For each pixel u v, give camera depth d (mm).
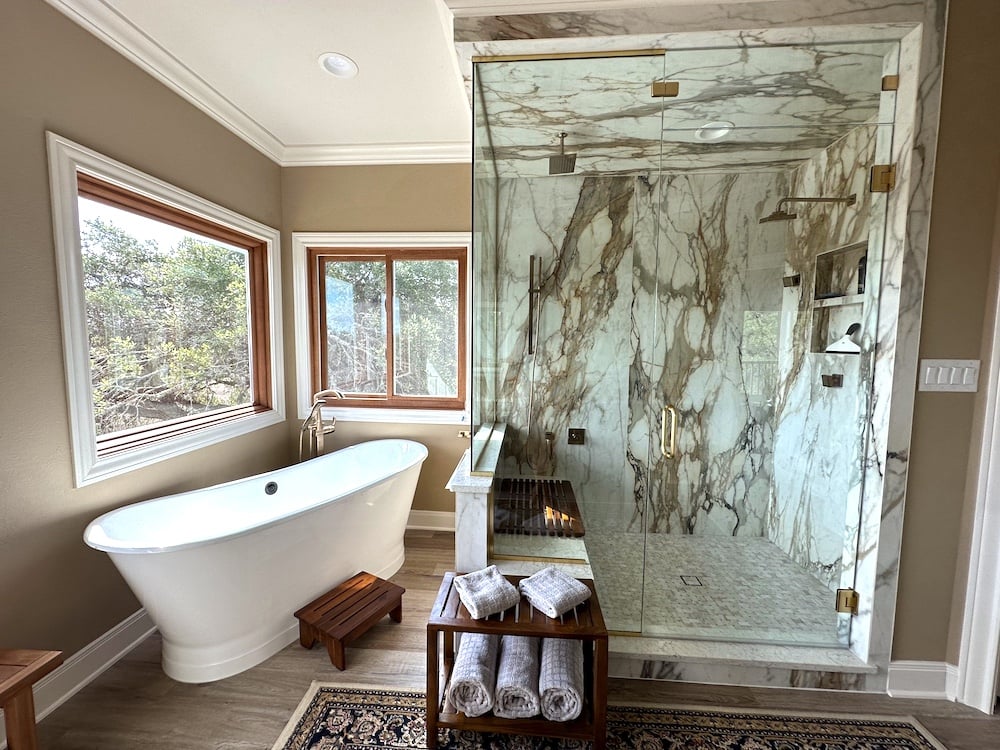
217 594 1616
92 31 1634
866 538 1683
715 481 2707
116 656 1781
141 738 1416
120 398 1935
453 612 1408
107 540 1528
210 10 1645
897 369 1568
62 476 1579
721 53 1592
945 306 1542
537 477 2844
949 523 1596
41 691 1510
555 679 1350
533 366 2816
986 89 1476
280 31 1763
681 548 2535
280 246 2941
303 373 3045
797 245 2395
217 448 2391
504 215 2715
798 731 1465
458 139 2760
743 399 2652
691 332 2695
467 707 1362
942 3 1444
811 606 1986
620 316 2752
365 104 2340
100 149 1692
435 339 3055
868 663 1647
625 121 2078
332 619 1812
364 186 2918
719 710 1547
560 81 1762
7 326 1399
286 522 1750
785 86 1774
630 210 2670
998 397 1484
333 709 1528
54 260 1533
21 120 1419
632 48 1577
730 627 1843
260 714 1511
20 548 1455
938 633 1627
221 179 2377
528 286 2771
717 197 2576
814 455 2199
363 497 2113
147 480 1948
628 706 1555
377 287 3066
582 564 1749
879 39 1515
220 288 2555
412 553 2699
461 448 3023
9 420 1414
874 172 1614
